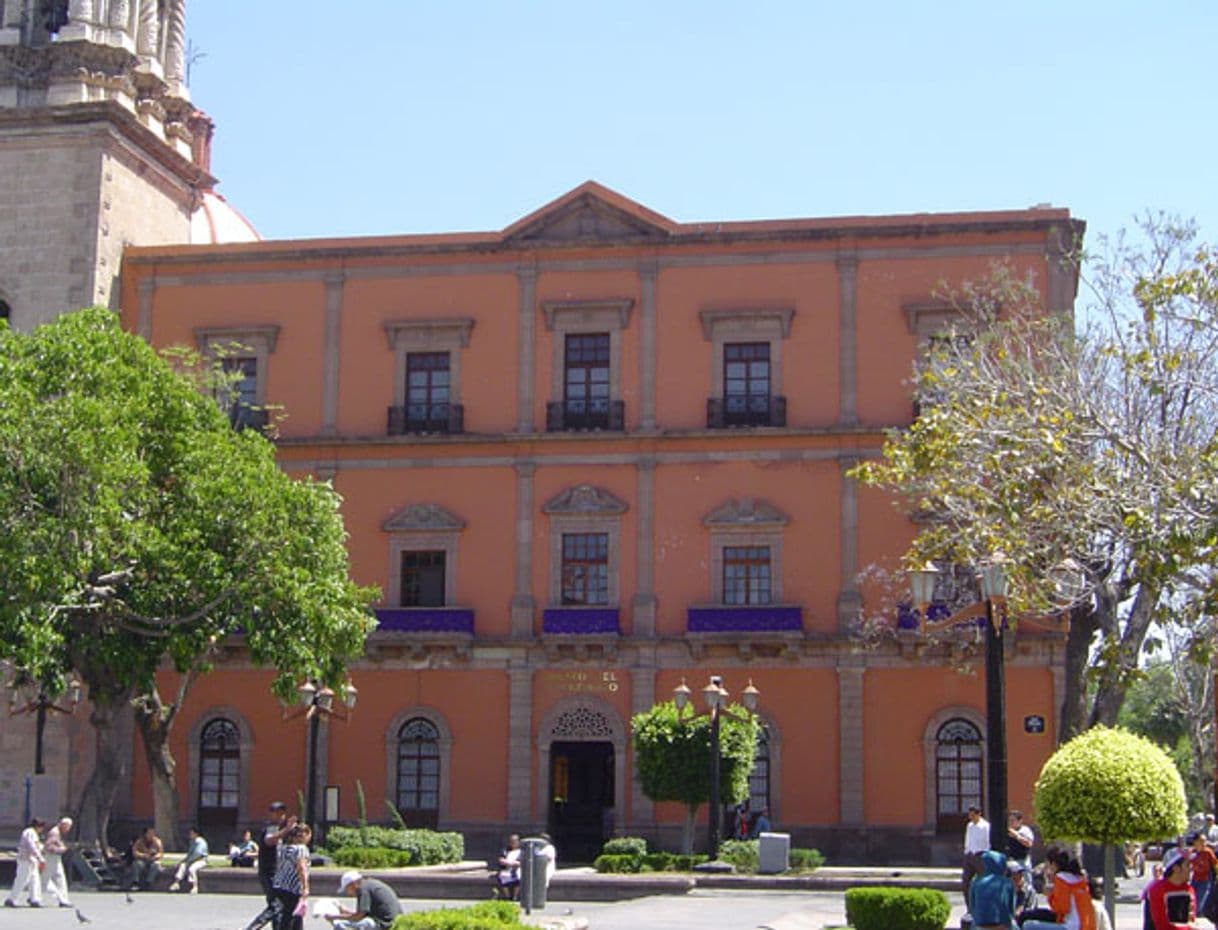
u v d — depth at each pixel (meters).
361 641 38.75
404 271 47.41
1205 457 22.23
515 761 44.75
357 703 45.59
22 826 44.00
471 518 45.91
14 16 49.19
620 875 32.69
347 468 46.56
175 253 47.97
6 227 47.19
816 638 43.72
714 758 35.00
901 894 21.22
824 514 44.47
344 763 45.34
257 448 37.97
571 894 31.23
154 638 36.03
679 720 38.53
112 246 47.59
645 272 46.25
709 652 44.22
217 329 47.50
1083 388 27.14
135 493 34.88
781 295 45.66
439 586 45.97
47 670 34.09
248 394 47.59
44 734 44.28
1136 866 41.28
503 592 45.47
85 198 46.97
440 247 47.09
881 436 44.41
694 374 45.69
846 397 44.81
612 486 45.50
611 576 45.12
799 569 44.31
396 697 45.50
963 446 27.45
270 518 35.94
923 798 42.97
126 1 49.94
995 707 21.02
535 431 45.84
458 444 46.09
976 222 44.72
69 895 32.84
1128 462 24.30
